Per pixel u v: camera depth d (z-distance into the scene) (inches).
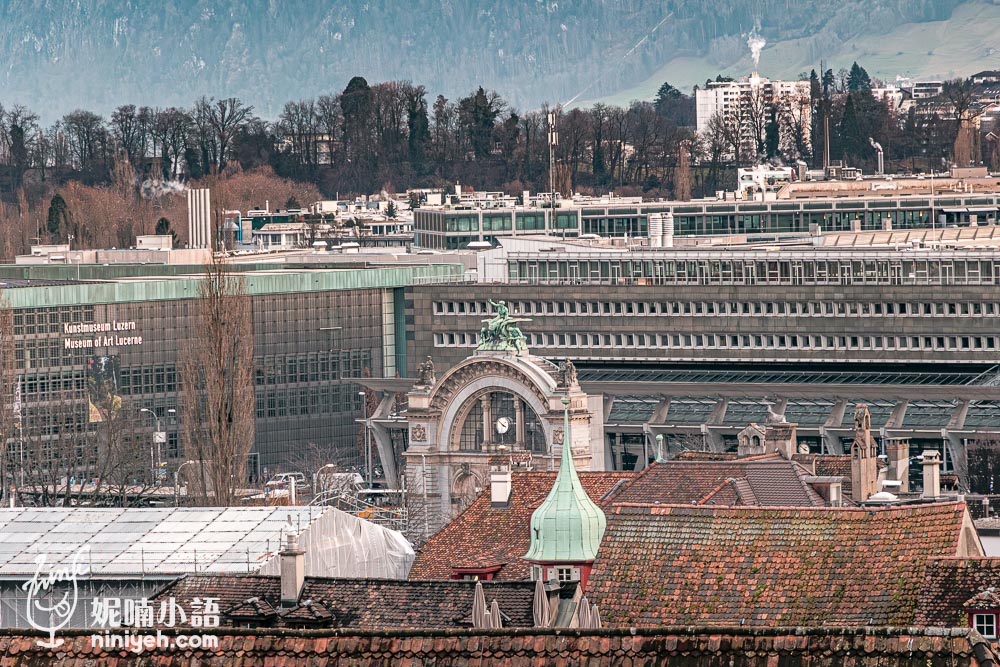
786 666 6771.7
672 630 6939.0
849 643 6766.7
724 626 7101.4
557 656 6963.6
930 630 6737.2
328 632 7224.4
